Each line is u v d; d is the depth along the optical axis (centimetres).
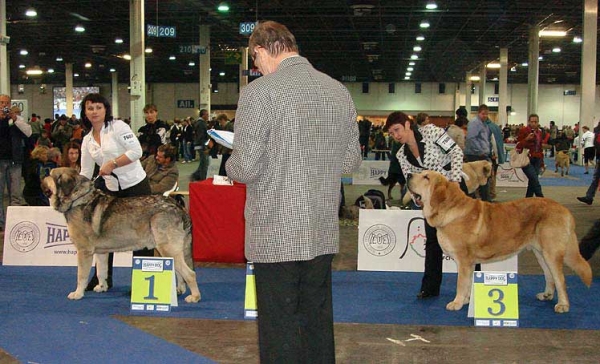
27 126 978
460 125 1272
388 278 692
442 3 2488
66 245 742
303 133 294
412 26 3031
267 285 300
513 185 1811
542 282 676
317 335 306
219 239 757
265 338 301
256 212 300
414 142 585
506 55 3822
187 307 569
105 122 589
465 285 557
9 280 669
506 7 2580
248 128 289
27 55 4272
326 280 310
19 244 745
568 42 3641
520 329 509
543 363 431
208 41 3125
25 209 747
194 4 2533
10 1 2466
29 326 508
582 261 550
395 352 452
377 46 3762
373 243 730
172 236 568
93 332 495
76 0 2445
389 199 1292
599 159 1298
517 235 548
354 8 2491
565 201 1422
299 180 294
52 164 1007
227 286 651
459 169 577
